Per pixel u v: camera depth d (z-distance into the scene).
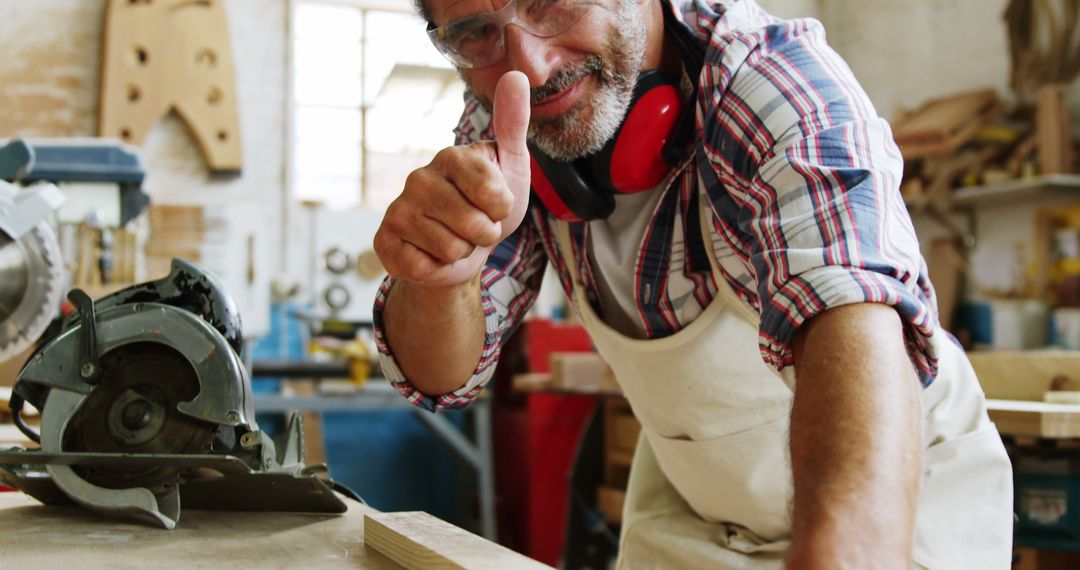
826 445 0.62
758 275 0.78
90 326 0.94
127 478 0.93
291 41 4.32
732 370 1.08
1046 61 3.75
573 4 0.90
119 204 1.90
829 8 4.82
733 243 0.95
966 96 3.98
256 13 4.29
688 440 1.17
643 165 0.98
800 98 0.84
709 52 0.93
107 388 0.96
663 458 1.24
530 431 3.67
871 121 0.83
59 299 1.29
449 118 5.45
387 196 5.46
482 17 0.92
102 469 0.94
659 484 1.34
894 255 0.72
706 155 0.93
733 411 1.11
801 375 0.68
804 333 0.71
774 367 0.76
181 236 2.81
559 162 0.99
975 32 4.17
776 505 1.14
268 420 3.90
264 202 4.23
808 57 0.89
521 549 3.77
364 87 5.10
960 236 4.06
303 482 0.93
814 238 0.73
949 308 4.00
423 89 5.13
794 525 0.60
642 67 0.98
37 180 1.84
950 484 1.08
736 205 0.93
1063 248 3.69
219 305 0.98
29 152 1.41
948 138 3.80
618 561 1.38
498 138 0.79
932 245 4.12
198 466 0.90
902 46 4.48
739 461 1.13
